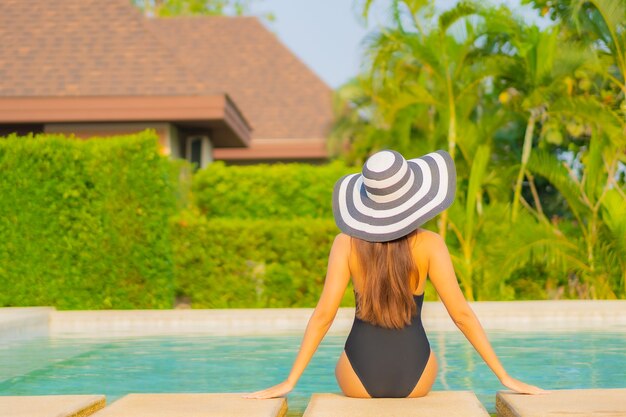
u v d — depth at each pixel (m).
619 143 13.47
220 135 20.45
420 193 4.58
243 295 13.23
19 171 12.72
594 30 14.35
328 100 26.56
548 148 15.61
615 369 7.32
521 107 14.65
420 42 14.48
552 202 16.28
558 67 14.02
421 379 4.71
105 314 11.02
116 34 18.62
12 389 6.53
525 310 10.99
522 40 14.19
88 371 7.46
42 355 8.55
